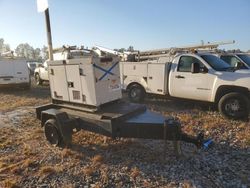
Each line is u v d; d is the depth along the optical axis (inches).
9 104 401.7
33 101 418.9
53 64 211.5
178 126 163.6
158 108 327.0
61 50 518.0
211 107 312.0
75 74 195.6
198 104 318.0
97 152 191.2
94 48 529.0
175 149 177.2
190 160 173.5
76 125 195.6
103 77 191.5
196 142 164.4
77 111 201.6
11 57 578.6
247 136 214.7
